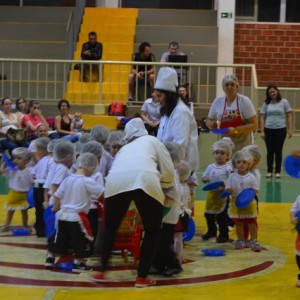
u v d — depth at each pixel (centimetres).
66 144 793
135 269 739
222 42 2039
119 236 737
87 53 1834
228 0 2033
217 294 642
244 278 704
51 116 1764
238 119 902
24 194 940
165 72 760
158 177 655
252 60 2086
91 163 743
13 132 1469
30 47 2030
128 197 644
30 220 1027
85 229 730
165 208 692
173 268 718
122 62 1728
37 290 651
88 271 727
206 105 1745
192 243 886
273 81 2083
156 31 2075
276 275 718
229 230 966
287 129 1594
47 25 2089
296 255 665
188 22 2114
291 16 2128
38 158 922
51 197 779
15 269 733
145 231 663
